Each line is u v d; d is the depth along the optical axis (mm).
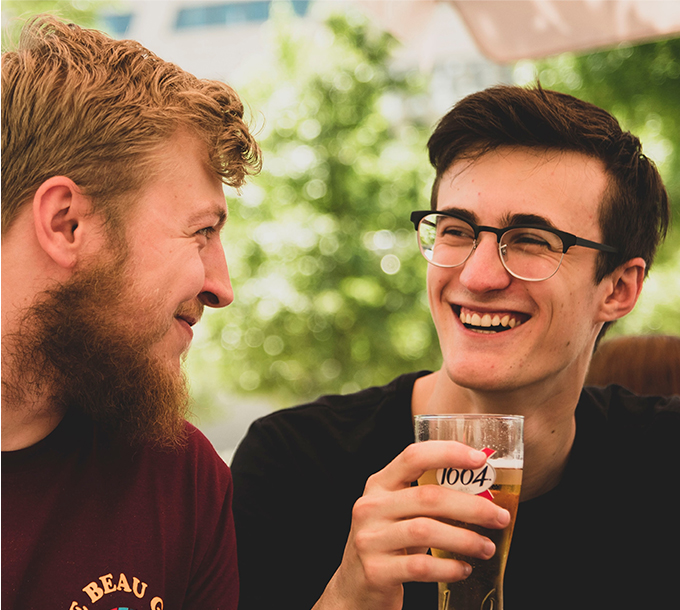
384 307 7859
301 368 7891
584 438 1697
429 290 1573
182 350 1319
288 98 8039
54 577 1167
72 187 1186
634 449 1703
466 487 1093
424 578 1057
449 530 1040
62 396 1244
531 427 1552
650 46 6172
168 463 1381
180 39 16109
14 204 1188
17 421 1218
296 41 8219
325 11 8305
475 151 1487
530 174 1453
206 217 1282
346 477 1699
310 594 1667
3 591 1119
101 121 1194
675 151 6320
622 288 1618
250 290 7824
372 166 8016
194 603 1362
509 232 1452
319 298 7777
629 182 1534
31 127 1188
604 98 6387
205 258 1336
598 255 1494
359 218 7945
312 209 7898
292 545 1683
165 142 1233
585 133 1462
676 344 2498
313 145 7988
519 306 1444
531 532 1611
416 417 1181
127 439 1324
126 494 1294
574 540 1615
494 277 1434
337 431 1749
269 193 7852
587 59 6398
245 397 8508
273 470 1704
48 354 1195
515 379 1451
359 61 8133
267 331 7836
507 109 1449
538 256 1447
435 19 2922
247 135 1343
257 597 1608
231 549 1443
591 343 1616
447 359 1518
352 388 7922
